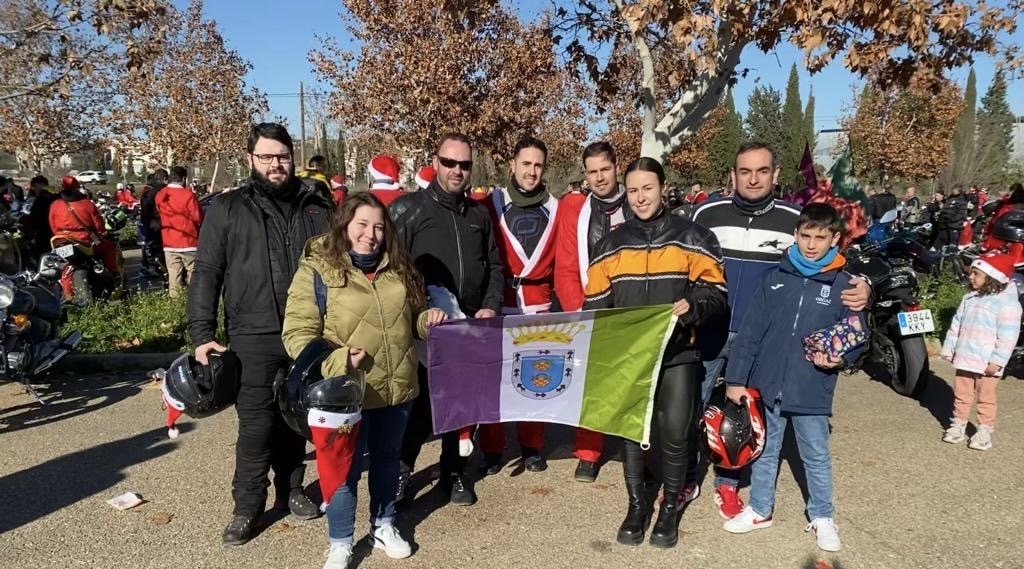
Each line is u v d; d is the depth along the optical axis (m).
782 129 61.94
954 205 17.59
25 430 5.55
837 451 5.20
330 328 3.44
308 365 3.31
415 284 3.71
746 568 3.66
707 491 4.62
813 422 3.85
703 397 4.27
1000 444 5.34
